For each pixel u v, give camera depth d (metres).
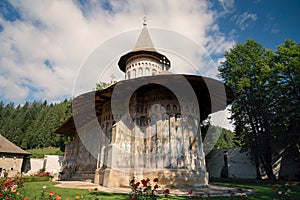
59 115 57.28
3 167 31.09
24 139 60.28
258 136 22.45
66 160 23.34
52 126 58.50
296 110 19.34
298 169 22.28
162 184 11.84
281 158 23.47
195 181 12.52
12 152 32.38
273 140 21.44
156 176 12.12
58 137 45.16
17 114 80.12
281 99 21.58
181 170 12.45
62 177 21.30
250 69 24.34
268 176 21.33
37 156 35.56
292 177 22.36
